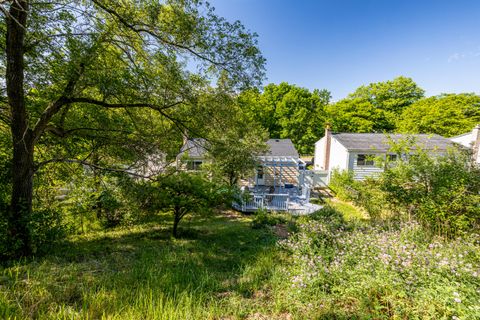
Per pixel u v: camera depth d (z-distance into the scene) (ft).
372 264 11.68
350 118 94.48
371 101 105.60
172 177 23.39
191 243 20.88
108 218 26.61
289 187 57.88
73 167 25.44
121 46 18.15
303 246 17.37
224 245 21.04
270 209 39.37
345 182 45.75
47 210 17.48
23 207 15.88
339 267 12.37
